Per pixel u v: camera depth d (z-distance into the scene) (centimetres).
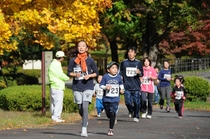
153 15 5650
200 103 4772
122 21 5659
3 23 2798
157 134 2198
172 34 8375
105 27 5553
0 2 3059
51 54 3141
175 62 6350
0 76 6688
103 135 2134
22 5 3073
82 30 3033
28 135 2105
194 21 5928
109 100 2172
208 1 5956
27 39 3784
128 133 2225
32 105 3459
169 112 3850
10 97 3484
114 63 2214
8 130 2359
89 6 3073
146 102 3225
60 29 3009
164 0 5519
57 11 3097
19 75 7044
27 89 3578
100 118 3219
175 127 2548
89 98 2111
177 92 3266
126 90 2833
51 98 2905
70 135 2109
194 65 6519
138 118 2855
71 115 3206
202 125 2689
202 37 8506
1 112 3369
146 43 6234
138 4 5562
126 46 7531
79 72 2123
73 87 2131
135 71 2811
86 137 2047
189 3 5844
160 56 8825
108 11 5453
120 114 3497
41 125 2642
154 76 3114
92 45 3161
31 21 3025
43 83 3128
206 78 6247
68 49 6425
